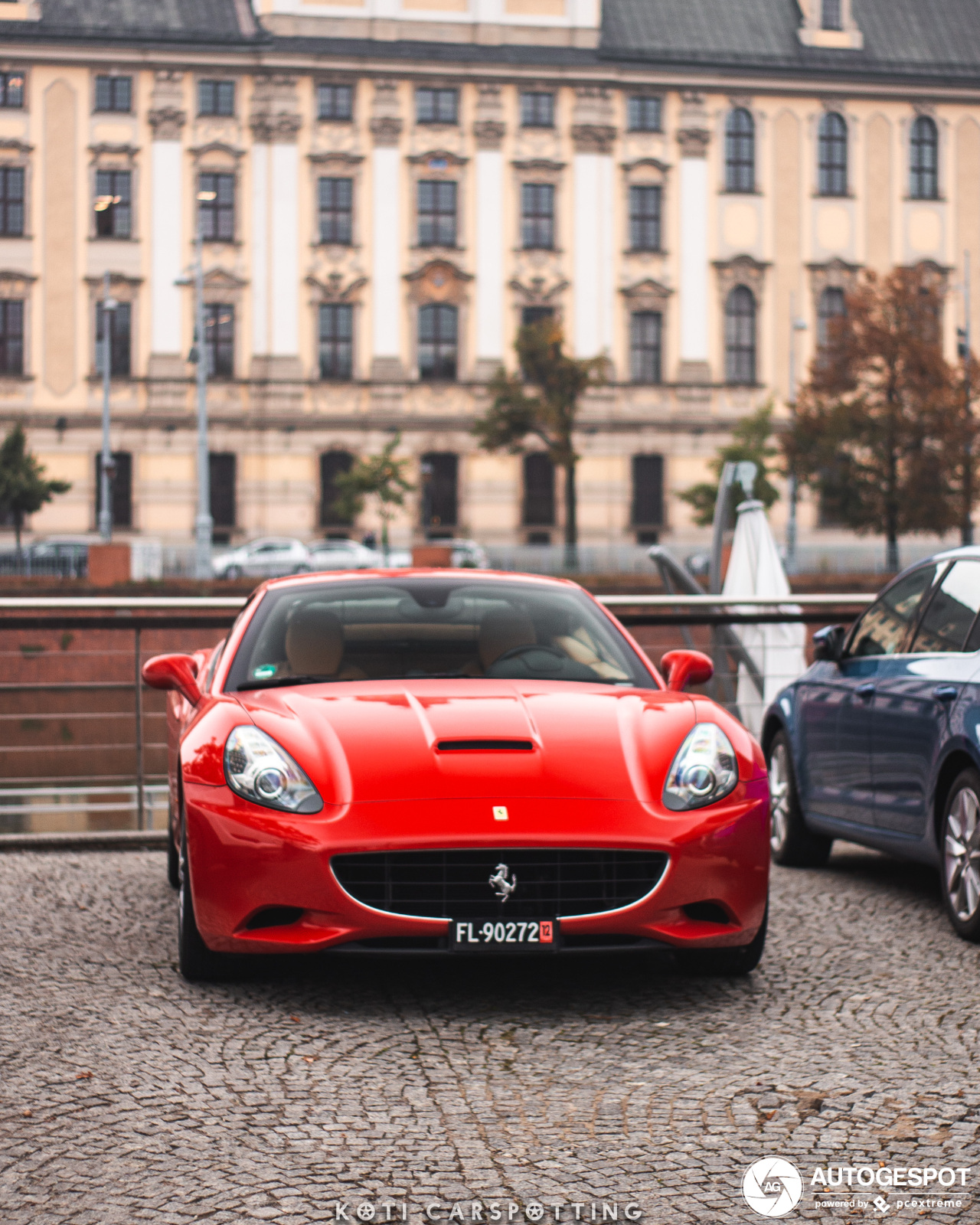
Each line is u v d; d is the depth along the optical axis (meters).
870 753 6.48
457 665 5.51
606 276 52.00
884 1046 4.17
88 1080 3.82
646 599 8.56
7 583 33.53
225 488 50.38
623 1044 4.20
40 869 6.98
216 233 50.16
